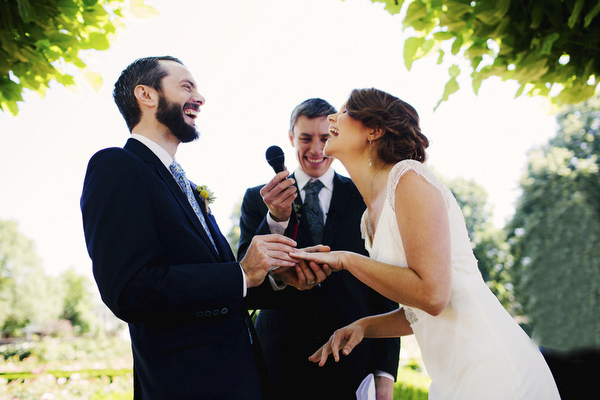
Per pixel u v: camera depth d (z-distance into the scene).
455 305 1.71
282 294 2.34
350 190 2.83
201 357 1.65
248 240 2.74
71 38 2.52
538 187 22.62
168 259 1.74
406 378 6.06
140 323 1.73
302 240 2.70
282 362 2.56
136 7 2.69
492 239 30.09
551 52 2.63
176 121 2.01
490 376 1.61
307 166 2.84
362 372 2.53
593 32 2.50
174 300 1.59
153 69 2.01
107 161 1.72
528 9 2.44
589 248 20.41
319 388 2.50
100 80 2.75
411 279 1.60
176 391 1.61
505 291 27.34
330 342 2.00
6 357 10.18
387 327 2.04
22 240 41.81
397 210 1.68
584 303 19.88
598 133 22.22
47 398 5.36
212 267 1.70
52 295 40.78
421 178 1.68
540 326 20.64
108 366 7.83
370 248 2.11
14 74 2.58
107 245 1.59
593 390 3.22
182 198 1.88
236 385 1.66
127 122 2.08
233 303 1.69
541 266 21.23
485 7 2.36
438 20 2.59
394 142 1.85
